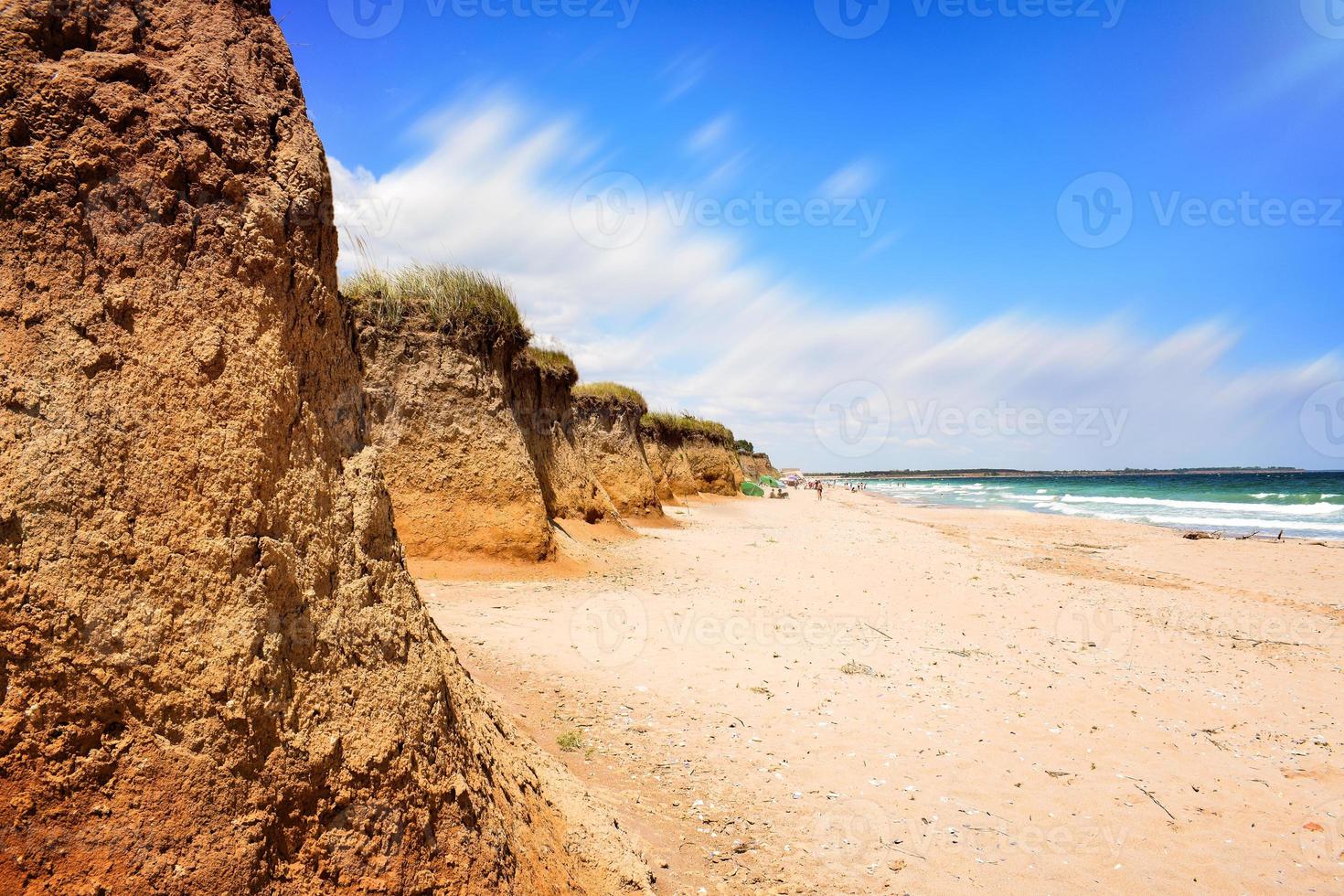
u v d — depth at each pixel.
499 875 2.76
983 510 43.75
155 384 2.30
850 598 12.13
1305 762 6.16
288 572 2.50
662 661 7.62
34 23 2.34
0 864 1.82
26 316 2.15
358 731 2.54
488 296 13.10
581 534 15.74
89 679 2.02
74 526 2.08
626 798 4.68
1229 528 30.36
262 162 2.78
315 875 2.29
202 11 2.79
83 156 2.31
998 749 6.11
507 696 5.95
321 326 2.99
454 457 11.34
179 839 2.03
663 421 38.03
